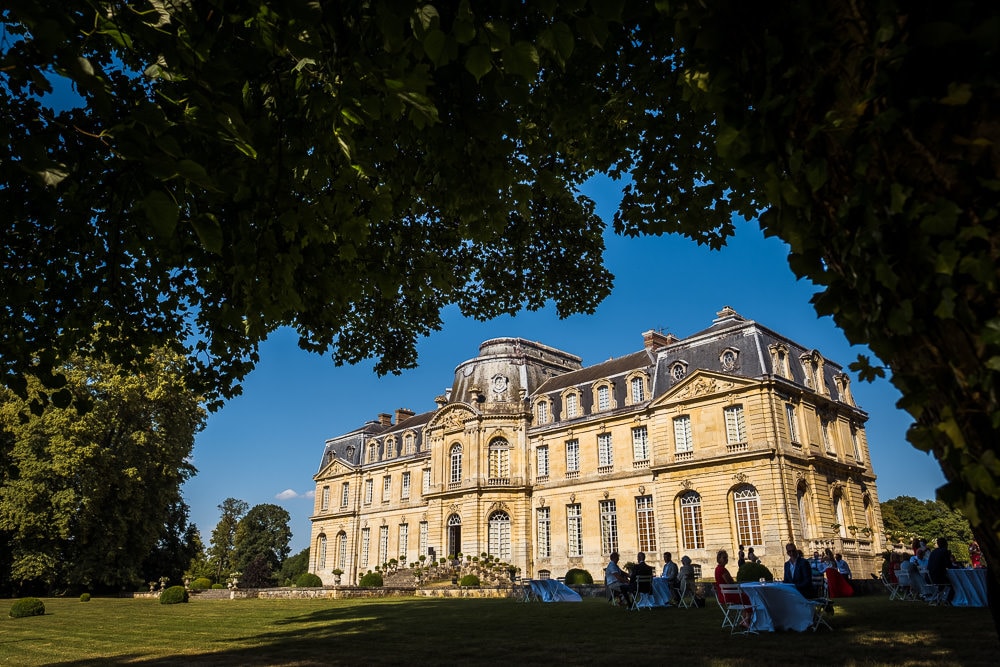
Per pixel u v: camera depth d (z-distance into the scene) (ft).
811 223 8.70
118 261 24.80
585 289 43.75
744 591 37.63
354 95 14.06
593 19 11.94
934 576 48.08
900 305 7.31
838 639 32.68
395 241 30.27
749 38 9.05
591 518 129.90
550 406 145.79
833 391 127.75
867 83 7.48
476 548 139.44
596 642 35.37
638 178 28.32
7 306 22.77
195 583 130.82
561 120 24.89
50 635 50.14
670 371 123.95
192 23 12.63
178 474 139.33
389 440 189.88
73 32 13.01
